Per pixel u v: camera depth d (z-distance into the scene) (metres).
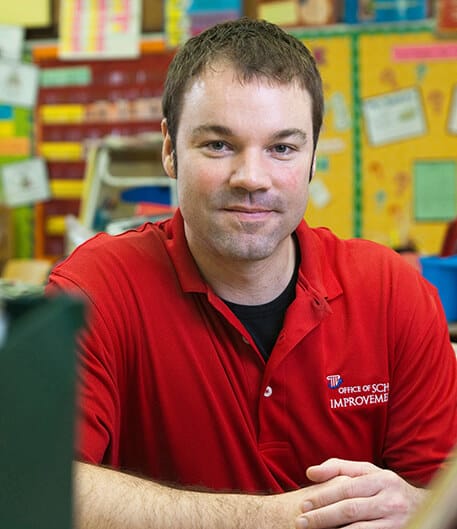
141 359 1.00
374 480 0.88
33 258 3.66
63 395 0.26
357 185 3.45
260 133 0.91
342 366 1.04
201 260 1.01
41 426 0.25
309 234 1.09
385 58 3.40
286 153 0.93
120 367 1.00
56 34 3.63
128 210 2.53
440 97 3.39
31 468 0.25
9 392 0.24
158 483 0.89
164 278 1.02
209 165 0.93
